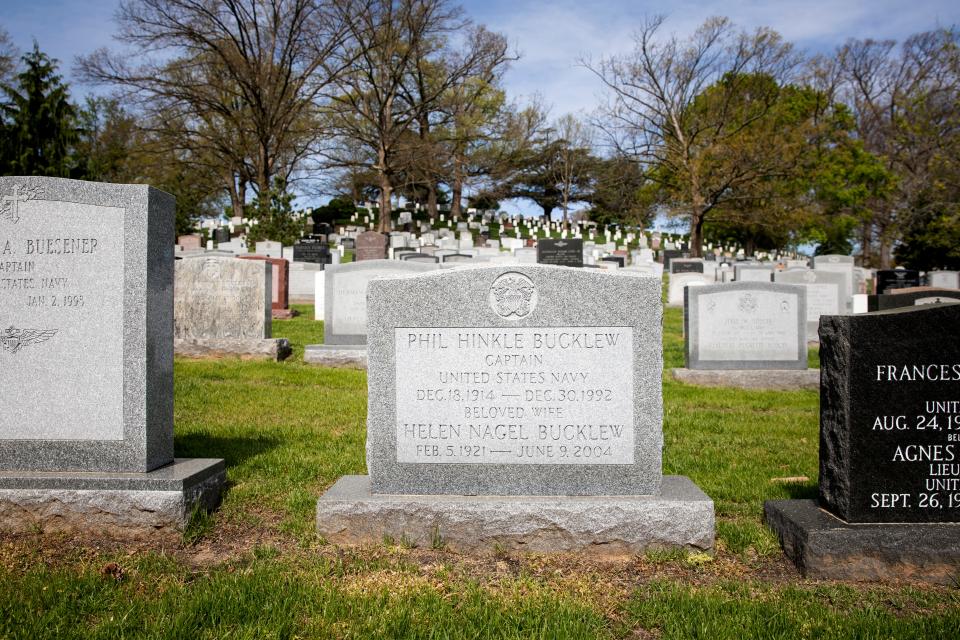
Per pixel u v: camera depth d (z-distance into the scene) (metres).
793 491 5.40
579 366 4.32
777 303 11.25
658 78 40.19
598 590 3.71
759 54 38.97
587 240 58.56
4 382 4.62
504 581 3.76
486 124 49.81
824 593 3.67
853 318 3.97
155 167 43.22
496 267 4.36
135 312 4.58
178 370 10.52
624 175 45.94
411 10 40.62
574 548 4.13
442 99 49.25
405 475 4.39
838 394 4.07
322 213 63.66
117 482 4.38
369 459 4.40
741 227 52.56
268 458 6.03
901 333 3.95
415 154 44.59
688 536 4.12
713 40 39.06
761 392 10.32
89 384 4.60
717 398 9.70
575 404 4.32
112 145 45.50
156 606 3.35
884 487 3.95
